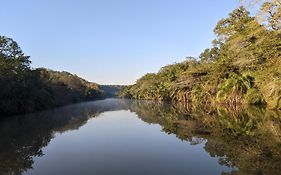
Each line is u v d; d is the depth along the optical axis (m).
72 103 134.00
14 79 66.31
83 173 16.92
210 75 73.50
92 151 23.22
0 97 60.62
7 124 44.88
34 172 17.39
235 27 66.12
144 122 44.25
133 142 26.77
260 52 44.09
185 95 96.31
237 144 23.16
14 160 20.62
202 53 99.19
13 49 69.06
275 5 28.67
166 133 31.53
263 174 15.12
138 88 171.62
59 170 17.72
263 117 40.50
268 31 39.31
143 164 18.58
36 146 26.00
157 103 109.12
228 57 66.50
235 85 63.16
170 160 19.36
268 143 22.78
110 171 17.19
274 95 49.31
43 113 69.06
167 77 120.50
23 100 69.75
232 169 16.44
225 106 65.69
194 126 36.03
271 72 44.00
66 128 39.06
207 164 17.84
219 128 32.72
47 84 96.75
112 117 55.50
